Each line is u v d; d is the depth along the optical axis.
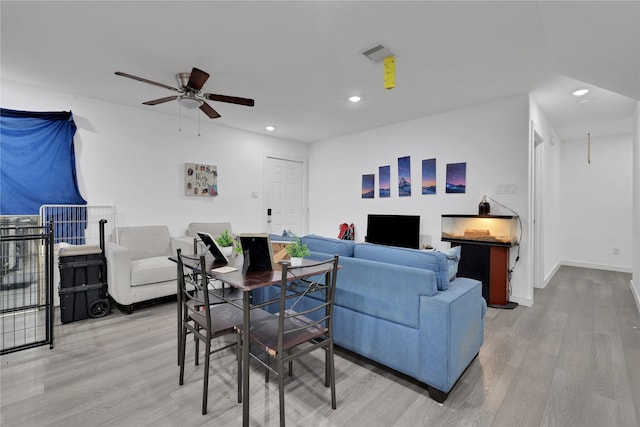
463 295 1.88
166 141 4.17
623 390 1.87
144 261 3.46
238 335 1.81
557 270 5.31
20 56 2.57
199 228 4.36
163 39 2.31
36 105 3.22
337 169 5.54
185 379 1.98
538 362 2.20
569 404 1.74
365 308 2.08
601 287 4.22
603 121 4.46
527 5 1.89
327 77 2.99
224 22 2.10
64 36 2.27
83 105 3.50
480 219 3.58
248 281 1.61
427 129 4.26
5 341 2.48
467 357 1.95
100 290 3.03
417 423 1.59
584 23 1.73
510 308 3.33
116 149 3.74
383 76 2.96
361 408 1.71
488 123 3.69
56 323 2.87
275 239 2.86
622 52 1.97
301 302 2.51
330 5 1.91
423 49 2.45
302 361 2.23
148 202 4.01
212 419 1.62
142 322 2.90
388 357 1.97
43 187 3.26
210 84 3.16
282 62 2.68
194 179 4.42
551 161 4.80
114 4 1.91
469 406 1.73
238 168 4.98
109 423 1.58
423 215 4.32
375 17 2.03
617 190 5.29
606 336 2.64
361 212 5.16
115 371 2.06
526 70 2.82
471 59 2.62
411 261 1.97
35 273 3.15
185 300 2.05
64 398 1.77
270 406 1.72
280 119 4.42
